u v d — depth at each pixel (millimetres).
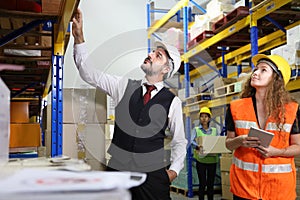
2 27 2328
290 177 1970
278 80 2037
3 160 852
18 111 2787
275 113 1981
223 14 4441
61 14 1892
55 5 1894
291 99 2068
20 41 2686
